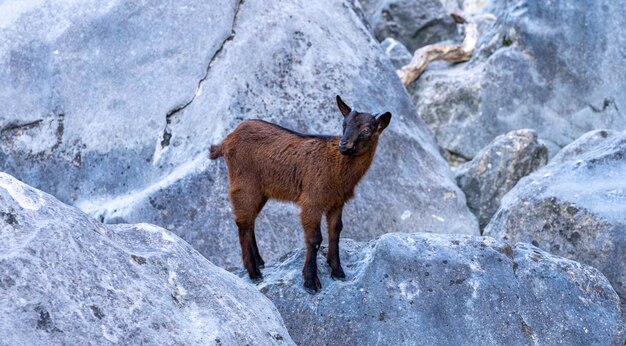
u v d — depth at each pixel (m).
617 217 30.89
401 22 56.38
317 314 26.05
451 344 25.23
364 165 27.06
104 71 38.12
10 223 18.72
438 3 55.84
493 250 27.42
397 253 26.86
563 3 45.38
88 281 18.73
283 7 39.78
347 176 26.92
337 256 27.22
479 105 45.38
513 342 25.52
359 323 25.61
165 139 36.66
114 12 38.94
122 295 19.06
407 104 42.38
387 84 41.69
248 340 20.31
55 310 17.72
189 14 38.47
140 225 22.23
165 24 38.47
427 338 25.20
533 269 27.17
